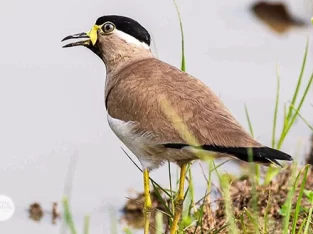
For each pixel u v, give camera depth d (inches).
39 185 571.8
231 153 417.4
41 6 821.9
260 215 496.4
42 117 655.1
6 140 628.4
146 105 442.0
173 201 464.8
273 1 824.9
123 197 554.9
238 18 817.5
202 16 816.3
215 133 422.0
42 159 605.6
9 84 698.2
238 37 778.2
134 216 532.1
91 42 509.4
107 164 597.6
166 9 827.4
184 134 426.6
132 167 593.0
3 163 601.9
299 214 477.7
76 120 652.7
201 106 433.7
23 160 605.6
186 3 842.2
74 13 811.4
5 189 565.6
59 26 787.4
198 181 553.9
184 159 446.6
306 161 573.6
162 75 453.1
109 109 463.2
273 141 539.2
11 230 514.9
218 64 720.3
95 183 573.3
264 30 794.8
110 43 501.7
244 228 447.8
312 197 461.4
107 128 642.8
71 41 759.1
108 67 502.9
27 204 546.9
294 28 804.6
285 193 512.4
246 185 519.2
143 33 500.4
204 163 571.5
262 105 658.8
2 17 802.2
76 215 533.0
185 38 768.3
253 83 690.8
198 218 466.9
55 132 636.7
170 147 435.8
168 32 781.9
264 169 554.6
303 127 628.4
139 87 449.4
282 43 765.9
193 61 725.3
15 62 730.2
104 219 527.8
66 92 687.1
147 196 457.7
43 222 525.0
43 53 743.1
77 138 631.2
